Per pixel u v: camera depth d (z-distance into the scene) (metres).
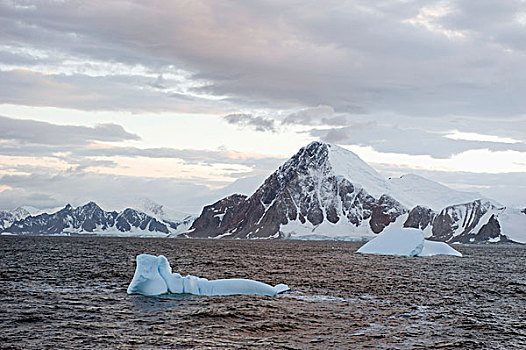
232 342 23.95
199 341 24.02
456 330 27.05
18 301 32.72
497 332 26.80
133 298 34.47
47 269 53.28
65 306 31.38
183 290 36.38
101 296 35.16
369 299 36.53
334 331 26.34
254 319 28.64
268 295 37.00
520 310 33.41
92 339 24.03
